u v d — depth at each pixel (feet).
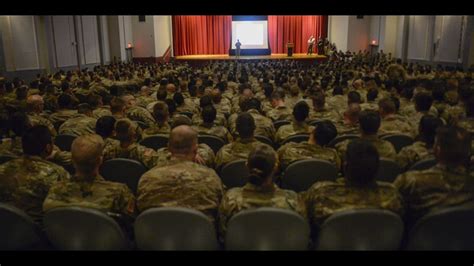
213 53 74.64
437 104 16.85
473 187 6.81
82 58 54.44
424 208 6.93
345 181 6.82
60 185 7.22
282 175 9.47
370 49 71.72
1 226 6.63
